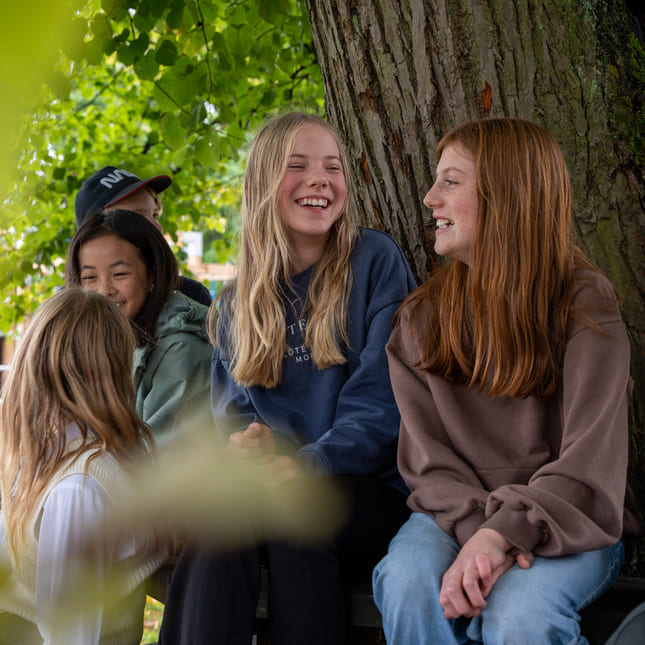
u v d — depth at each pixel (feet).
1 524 6.12
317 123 7.03
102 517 5.42
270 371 6.73
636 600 5.40
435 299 6.31
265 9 11.31
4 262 18.94
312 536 5.33
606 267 6.89
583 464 4.98
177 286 8.56
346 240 6.91
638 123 6.96
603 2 7.13
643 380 6.66
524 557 4.83
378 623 5.41
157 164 20.49
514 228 5.77
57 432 5.71
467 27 7.15
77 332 5.93
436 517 5.43
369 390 6.46
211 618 4.97
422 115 7.49
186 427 7.41
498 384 5.68
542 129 6.04
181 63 12.41
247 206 7.02
